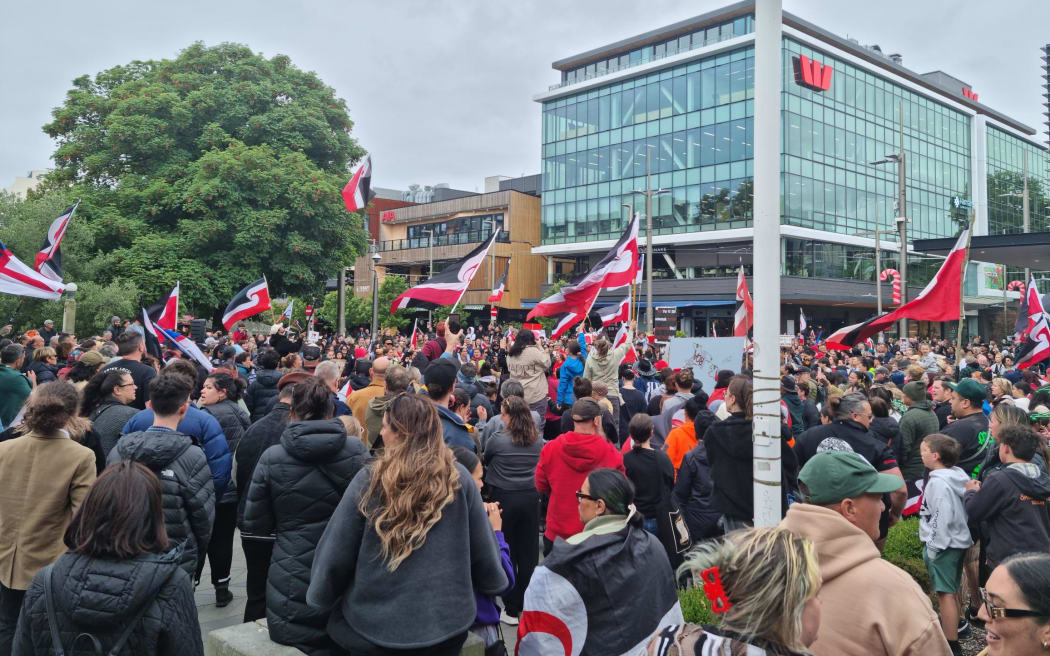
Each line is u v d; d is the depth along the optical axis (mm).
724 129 47438
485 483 5871
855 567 2705
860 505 2959
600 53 54688
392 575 2977
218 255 29344
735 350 11648
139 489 2779
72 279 26125
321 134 33094
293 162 31016
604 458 5188
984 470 5609
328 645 3797
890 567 2725
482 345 22047
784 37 45812
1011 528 4793
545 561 3213
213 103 30984
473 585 3396
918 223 56656
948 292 10625
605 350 9242
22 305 24000
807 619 2129
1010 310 64438
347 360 13688
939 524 5227
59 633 2643
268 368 7777
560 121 57469
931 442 5363
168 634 2742
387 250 70062
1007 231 66188
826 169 48656
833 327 54125
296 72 34219
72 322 16016
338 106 35031
